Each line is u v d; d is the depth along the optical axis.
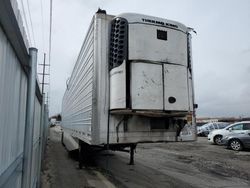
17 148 2.78
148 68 6.68
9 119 2.27
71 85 14.71
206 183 8.20
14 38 2.14
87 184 7.96
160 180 8.55
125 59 6.60
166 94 6.78
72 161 12.43
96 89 6.86
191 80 7.46
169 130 7.29
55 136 34.31
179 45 7.21
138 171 10.02
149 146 20.34
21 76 2.88
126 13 6.86
